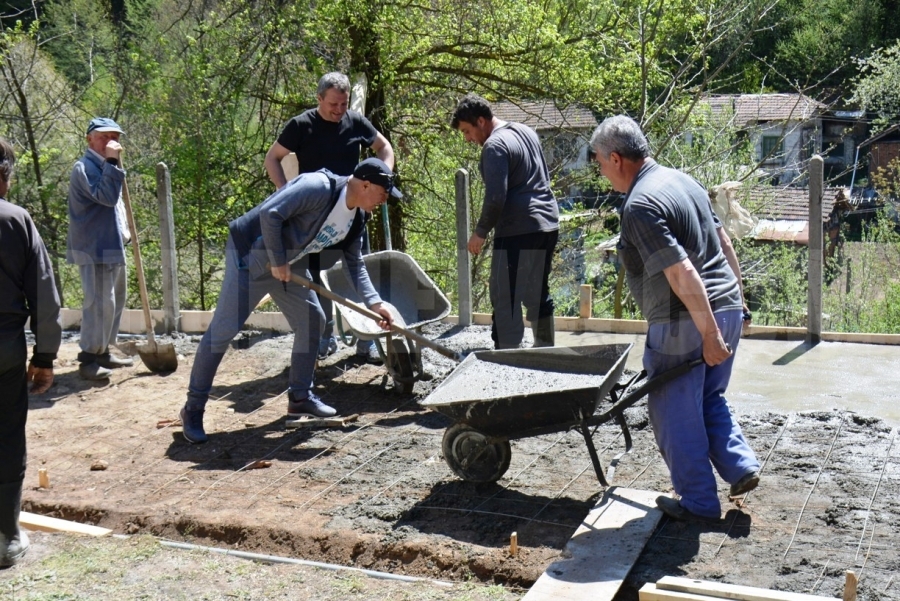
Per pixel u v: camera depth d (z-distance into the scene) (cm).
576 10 1484
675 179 382
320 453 512
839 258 1994
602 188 1597
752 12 1483
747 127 1681
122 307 685
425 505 430
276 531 410
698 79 2005
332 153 631
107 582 368
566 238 1549
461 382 463
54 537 413
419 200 1611
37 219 1630
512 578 361
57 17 1658
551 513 414
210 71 1453
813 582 340
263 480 474
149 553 394
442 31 1435
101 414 594
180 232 1533
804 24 2495
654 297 385
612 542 373
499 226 573
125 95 1606
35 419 586
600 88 1460
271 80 1502
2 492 382
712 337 366
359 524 412
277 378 667
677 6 1405
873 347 677
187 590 360
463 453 443
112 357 700
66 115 1641
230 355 726
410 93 1522
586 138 1530
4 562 382
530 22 1394
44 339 390
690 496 397
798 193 2119
